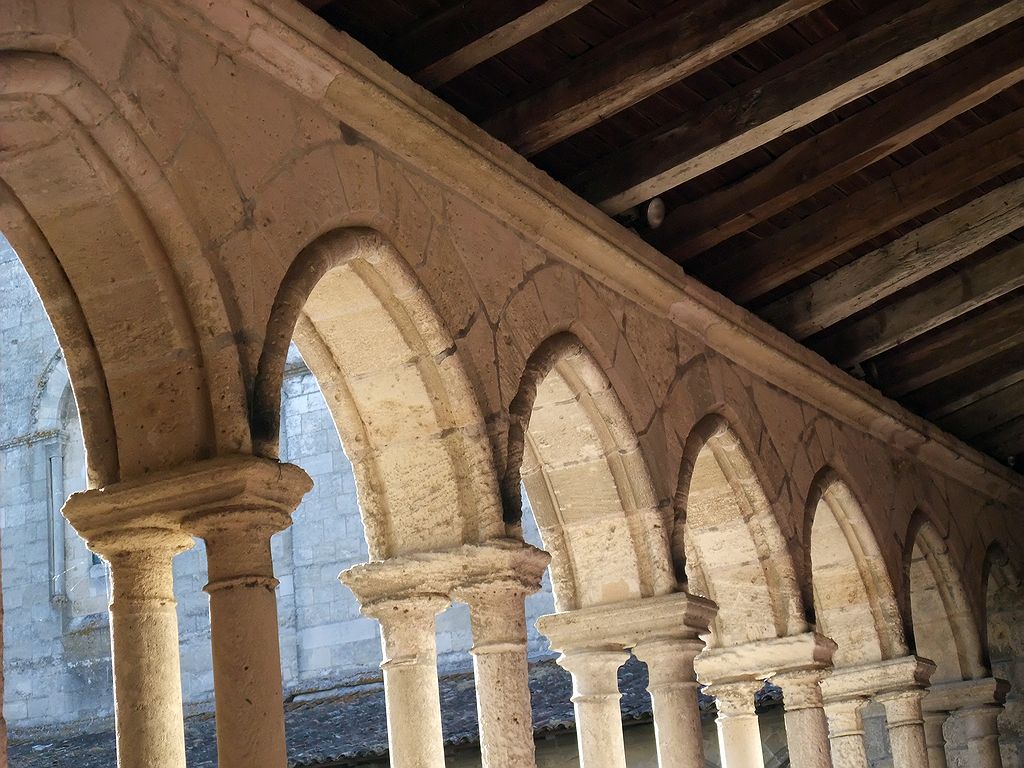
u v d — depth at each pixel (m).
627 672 10.38
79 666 13.01
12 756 12.55
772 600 6.84
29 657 13.14
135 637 3.92
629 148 5.85
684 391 6.38
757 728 6.85
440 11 4.88
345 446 5.00
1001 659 9.73
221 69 4.14
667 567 5.84
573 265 5.75
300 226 4.28
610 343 5.87
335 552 12.62
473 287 5.06
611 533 5.90
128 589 3.94
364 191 4.61
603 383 5.76
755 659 6.81
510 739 4.79
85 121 3.70
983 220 7.00
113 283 3.92
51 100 3.65
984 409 9.41
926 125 6.09
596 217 5.76
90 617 13.08
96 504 3.90
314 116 4.48
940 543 8.80
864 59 5.52
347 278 4.70
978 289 7.66
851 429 8.05
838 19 5.71
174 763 3.91
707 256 6.89
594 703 5.80
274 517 3.90
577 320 5.66
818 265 7.23
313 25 4.36
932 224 7.12
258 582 3.84
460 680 11.42
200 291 3.89
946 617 8.88
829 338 7.97
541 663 11.12
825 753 6.73
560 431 5.86
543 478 5.96
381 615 4.92
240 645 3.79
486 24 4.84
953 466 9.17
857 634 7.89
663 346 6.32
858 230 6.70
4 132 3.70
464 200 5.15
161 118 3.87
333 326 4.85
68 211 3.86
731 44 5.16
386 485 4.98
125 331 3.95
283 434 12.96
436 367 4.85
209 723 12.16
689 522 6.91
